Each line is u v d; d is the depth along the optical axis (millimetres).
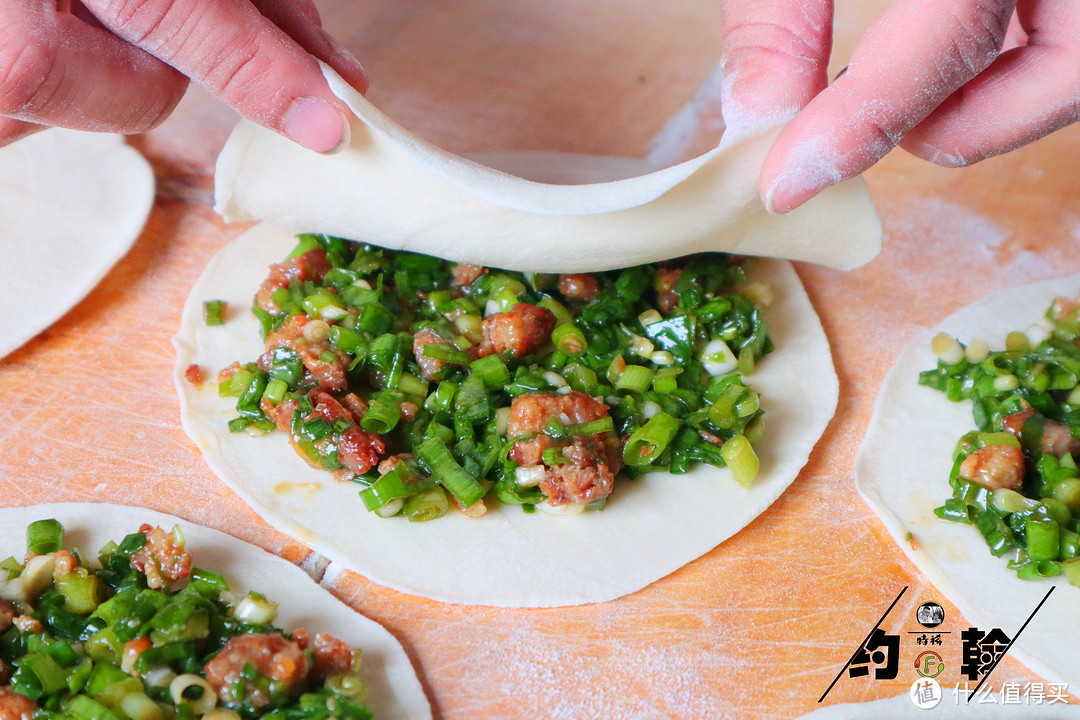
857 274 269
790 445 235
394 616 213
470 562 217
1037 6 217
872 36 207
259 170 230
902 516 225
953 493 226
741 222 233
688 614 214
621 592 214
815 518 228
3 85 193
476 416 228
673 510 225
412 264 249
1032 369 236
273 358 236
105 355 251
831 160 206
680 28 326
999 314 259
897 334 258
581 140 293
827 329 259
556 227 225
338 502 224
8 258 260
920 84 203
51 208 270
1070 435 227
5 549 215
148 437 237
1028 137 222
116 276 265
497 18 326
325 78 211
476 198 222
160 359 251
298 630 201
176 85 216
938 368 247
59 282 258
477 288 249
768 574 220
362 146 220
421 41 317
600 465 219
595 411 224
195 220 276
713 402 235
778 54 223
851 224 236
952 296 265
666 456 229
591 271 240
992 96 217
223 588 206
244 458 230
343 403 232
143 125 217
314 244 254
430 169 215
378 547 218
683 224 227
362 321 238
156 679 195
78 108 204
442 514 223
